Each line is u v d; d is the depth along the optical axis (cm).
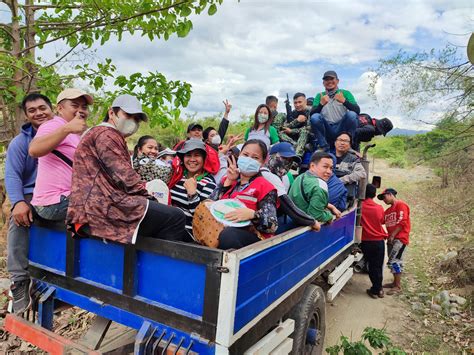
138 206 232
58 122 291
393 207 602
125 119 251
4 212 576
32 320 299
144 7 471
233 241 254
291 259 295
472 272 595
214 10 457
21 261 308
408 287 618
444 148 630
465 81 527
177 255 224
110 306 256
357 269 625
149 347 227
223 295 207
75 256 277
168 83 524
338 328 481
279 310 287
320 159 370
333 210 410
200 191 350
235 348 226
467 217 720
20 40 542
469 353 426
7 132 581
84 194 237
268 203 277
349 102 595
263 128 566
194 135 539
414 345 445
